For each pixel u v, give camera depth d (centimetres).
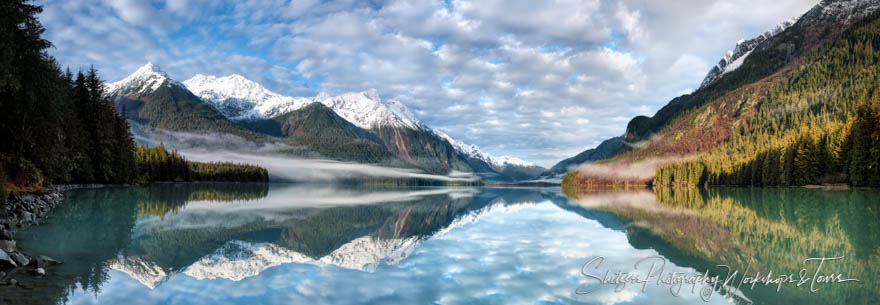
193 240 1689
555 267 1170
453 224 2322
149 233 1859
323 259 1292
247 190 8762
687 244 1567
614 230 1991
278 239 1745
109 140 6581
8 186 2983
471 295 889
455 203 4544
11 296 836
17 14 2653
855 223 2256
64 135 4581
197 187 9056
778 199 4497
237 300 849
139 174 8319
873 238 1725
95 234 1783
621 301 859
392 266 1187
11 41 2605
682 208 3438
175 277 1046
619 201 4756
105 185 6569
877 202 3831
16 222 1928
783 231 1941
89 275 1049
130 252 1390
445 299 858
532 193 8431
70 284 957
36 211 2411
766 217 2606
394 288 945
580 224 2261
